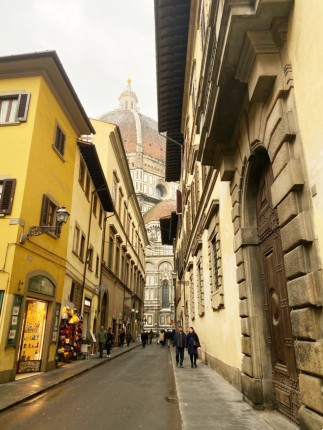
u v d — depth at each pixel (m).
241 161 7.41
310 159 4.24
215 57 6.04
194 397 7.65
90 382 11.08
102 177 21.23
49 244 13.84
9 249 11.09
